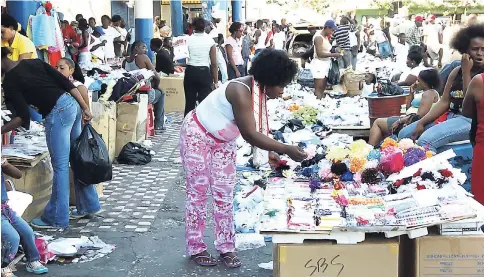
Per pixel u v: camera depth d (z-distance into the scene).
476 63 5.17
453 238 3.19
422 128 5.86
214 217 4.50
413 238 3.22
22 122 4.93
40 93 4.97
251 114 4.03
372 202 3.48
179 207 6.05
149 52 14.73
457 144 5.51
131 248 4.89
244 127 4.03
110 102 7.77
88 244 4.89
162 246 4.94
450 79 5.72
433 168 3.67
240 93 4.02
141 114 8.81
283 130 7.88
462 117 5.61
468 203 3.32
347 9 42.12
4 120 5.03
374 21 32.69
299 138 7.23
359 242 3.24
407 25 21.39
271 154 4.43
